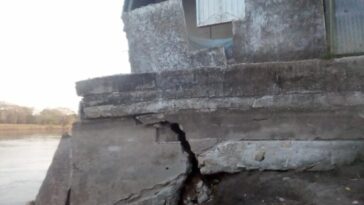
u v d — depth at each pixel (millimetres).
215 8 5859
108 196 4844
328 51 4832
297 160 4309
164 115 4848
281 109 4430
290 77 4406
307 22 4824
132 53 6109
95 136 5102
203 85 4711
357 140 4133
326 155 4215
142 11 5949
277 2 4977
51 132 37562
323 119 4281
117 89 5062
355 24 4930
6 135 33719
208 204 4316
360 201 3236
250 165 4461
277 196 3785
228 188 4270
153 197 4645
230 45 5555
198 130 4691
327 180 3846
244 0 5367
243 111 4555
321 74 4312
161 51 5801
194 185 4617
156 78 4902
